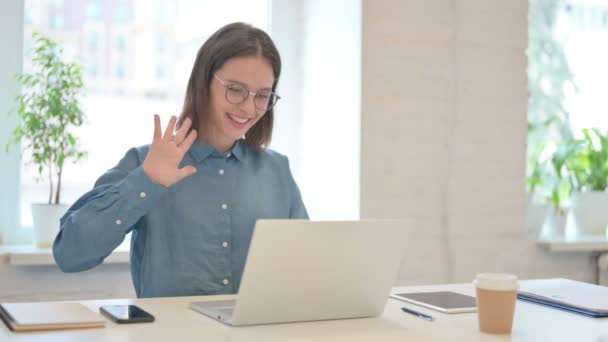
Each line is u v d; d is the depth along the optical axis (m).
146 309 1.36
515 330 1.28
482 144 3.02
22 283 2.52
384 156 2.82
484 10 3.01
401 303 1.53
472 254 3.01
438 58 2.92
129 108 2.88
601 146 3.38
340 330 1.24
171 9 2.95
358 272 1.30
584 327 1.31
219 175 1.76
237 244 1.76
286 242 1.20
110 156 2.85
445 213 2.96
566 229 3.42
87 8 2.81
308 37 3.08
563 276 3.21
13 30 2.69
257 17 3.10
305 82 3.10
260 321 1.26
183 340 1.12
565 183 3.43
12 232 2.72
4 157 2.70
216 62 1.66
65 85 2.55
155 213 1.68
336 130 2.90
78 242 1.46
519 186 3.10
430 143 2.92
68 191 2.79
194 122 1.74
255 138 1.84
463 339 1.20
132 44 2.88
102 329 1.17
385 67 2.81
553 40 3.51
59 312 1.23
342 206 2.86
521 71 3.09
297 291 1.25
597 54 3.59
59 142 2.55
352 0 2.81
